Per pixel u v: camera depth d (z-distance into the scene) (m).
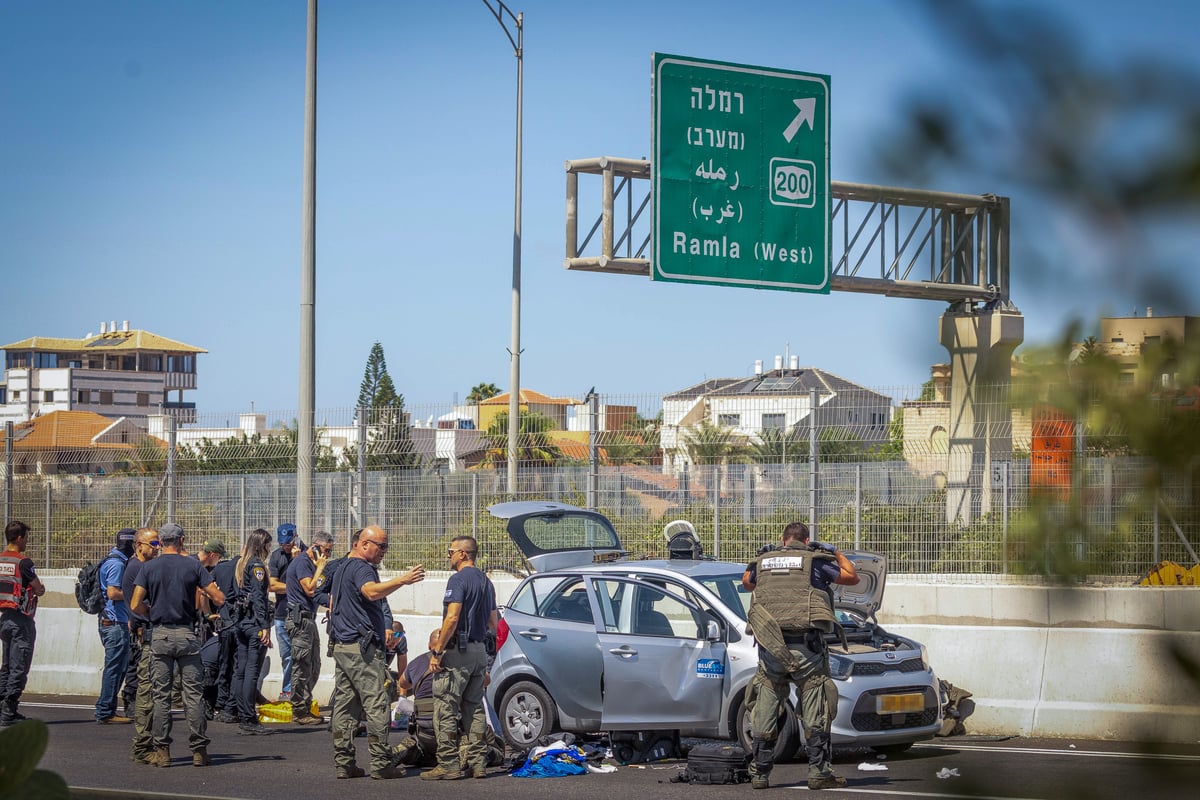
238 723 41.16
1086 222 4.02
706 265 57.53
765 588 29.17
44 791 5.70
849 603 36.28
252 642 39.88
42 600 55.50
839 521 42.81
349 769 30.81
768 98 58.97
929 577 40.38
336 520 51.22
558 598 35.78
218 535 54.12
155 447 56.25
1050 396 4.24
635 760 33.88
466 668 30.70
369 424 51.44
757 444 45.31
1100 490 4.34
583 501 47.69
